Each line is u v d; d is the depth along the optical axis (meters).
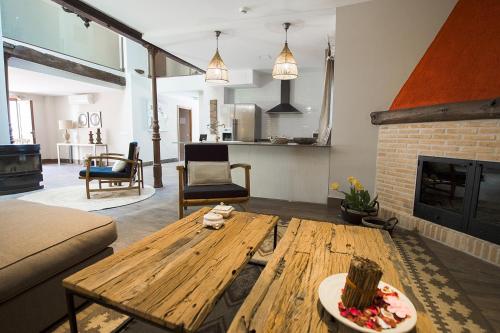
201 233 1.50
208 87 6.97
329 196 3.50
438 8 2.80
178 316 0.82
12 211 1.68
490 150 2.13
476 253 2.15
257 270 1.88
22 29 5.09
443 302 1.55
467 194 2.29
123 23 3.73
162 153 8.23
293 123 6.79
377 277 0.83
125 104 7.21
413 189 2.76
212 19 3.57
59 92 7.54
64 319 1.37
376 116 3.09
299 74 6.63
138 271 1.08
